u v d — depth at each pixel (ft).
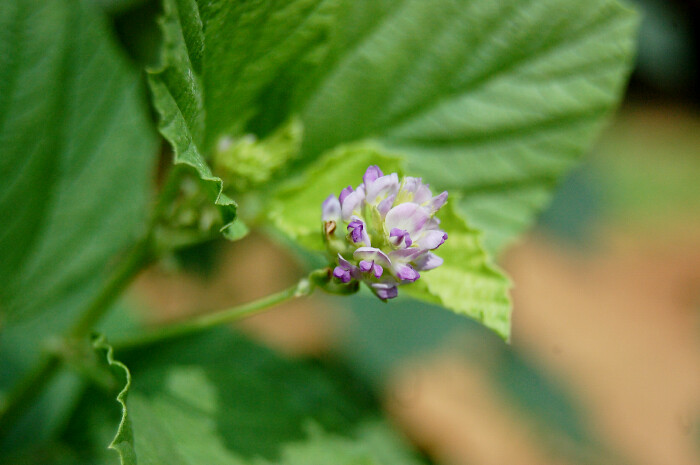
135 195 0.91
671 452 1.77
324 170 0.85
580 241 1.38
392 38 0.88
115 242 0.91
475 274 0.82
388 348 1.11
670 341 2.02
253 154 0.83
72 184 0.89
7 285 0.88
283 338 1.38
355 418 0.91
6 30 0.87
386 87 0.89
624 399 1.84
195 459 0.83
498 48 0.89
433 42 0.89
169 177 0.82
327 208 0.80
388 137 0.89
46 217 0.89
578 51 0.90
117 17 1.01
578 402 1.41
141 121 0.91
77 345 0.85
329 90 0.88
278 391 0.88
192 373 0.87
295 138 0.84
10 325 0.89
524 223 0.90
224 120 0.83
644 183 2.39
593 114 0.90
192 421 0.85
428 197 0.80
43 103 0.88
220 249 1.18
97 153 0.90
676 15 1.80
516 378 1.37
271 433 0.86
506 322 0.80
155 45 1.02
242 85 0.82
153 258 0.84
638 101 2.53
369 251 0.78
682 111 2.58
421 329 1.13
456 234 0.83
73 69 0.88
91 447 0.88
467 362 1.40
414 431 1.41
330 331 1.34
